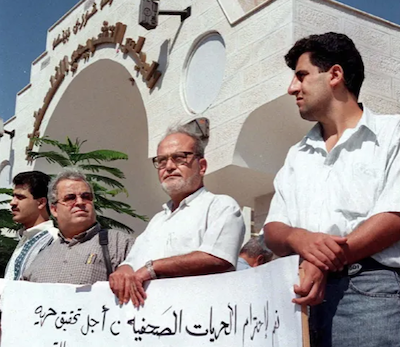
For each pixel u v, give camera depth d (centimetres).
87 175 1040
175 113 952
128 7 1140
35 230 571
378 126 319
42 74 1444
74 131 1404
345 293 295
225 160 840
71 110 1367
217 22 911
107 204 1019
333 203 309
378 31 848
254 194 905
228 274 339
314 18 807
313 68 334
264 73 815
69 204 474
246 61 845
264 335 313
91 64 1230
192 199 408
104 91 1314
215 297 341
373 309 288
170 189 409
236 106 845
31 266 473
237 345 325
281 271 304
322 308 300
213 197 404
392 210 292
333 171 318
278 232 319
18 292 403
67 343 383
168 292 358
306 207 318
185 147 411
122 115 1372
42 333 390
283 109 804
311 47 336
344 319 292
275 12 819
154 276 367
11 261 550
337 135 330
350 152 318
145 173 1388
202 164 418
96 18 1248
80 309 385
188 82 951
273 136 842
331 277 300
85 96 1334
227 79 869
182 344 346
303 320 291
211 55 920
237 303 332
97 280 450
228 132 848
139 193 1394
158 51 1023
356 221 302
